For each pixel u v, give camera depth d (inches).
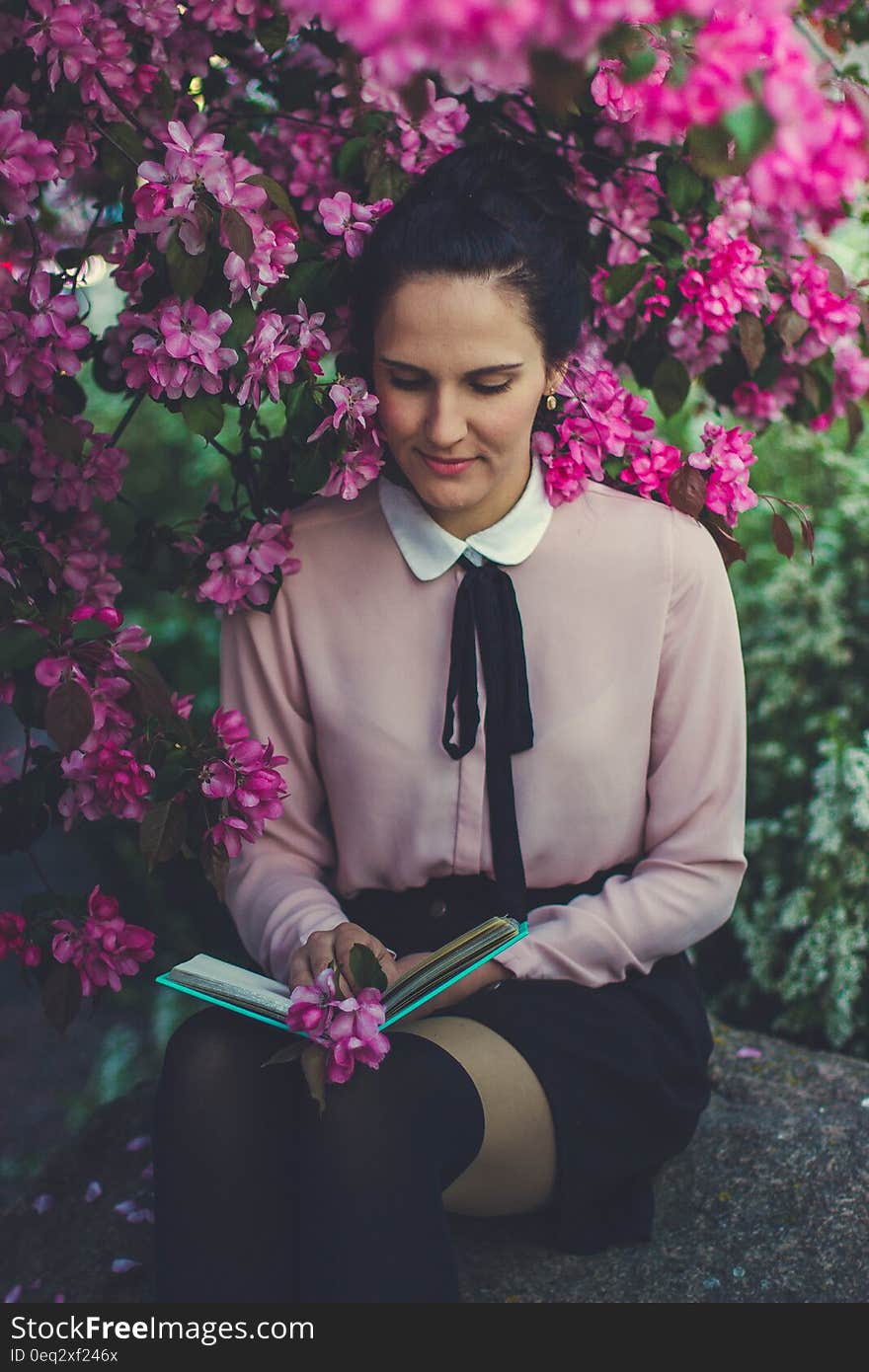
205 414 65.5
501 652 69.9
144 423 162.7
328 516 74.1
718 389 85.9
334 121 80.2
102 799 69.5
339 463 68.1
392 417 65.0
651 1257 72.5
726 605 72.6
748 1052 90.5
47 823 72.6
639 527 71.4
